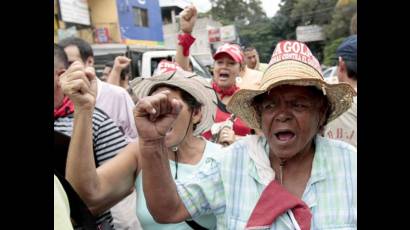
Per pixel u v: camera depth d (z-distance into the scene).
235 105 1.79
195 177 1.78
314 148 1.70
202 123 2.32
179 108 1.60
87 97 1.82
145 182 1.67
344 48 2.90
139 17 15.86
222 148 2.29
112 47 11.78
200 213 1.77
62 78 1.82
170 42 22.47
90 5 14.16
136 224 2.54
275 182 1.60
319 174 1.60
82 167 1.84
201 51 29.86
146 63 9.38
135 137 3.58
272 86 1.58
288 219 1.54
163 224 1.92
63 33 11.88
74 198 1.59
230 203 1.66
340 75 2.99
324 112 1.73
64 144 2.01
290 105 1.61
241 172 1.68
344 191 1.57
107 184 1.98
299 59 1.62
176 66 2.44
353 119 2.70
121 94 3.51
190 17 3.62
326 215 1.56
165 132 1.61
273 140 1.63
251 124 1.86
